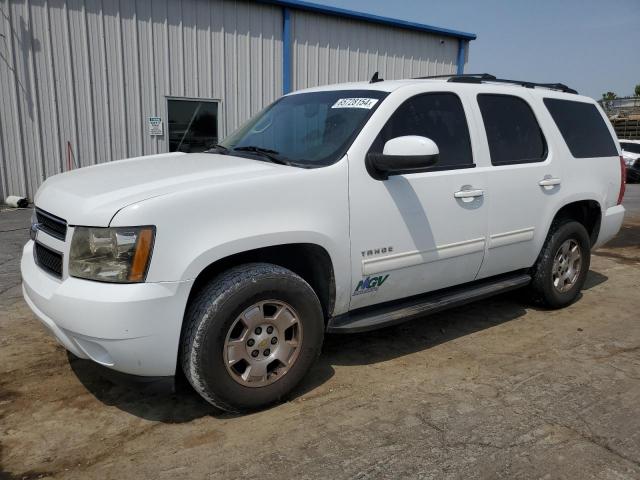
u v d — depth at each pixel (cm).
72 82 1018
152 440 279
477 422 300
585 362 383
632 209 1235
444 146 381
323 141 349
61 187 312
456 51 1552
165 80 1103
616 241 841
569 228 473
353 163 329
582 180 480
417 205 356
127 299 256
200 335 275
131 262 259
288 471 255
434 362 378
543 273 466
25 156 1009
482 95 417
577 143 485
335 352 392
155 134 1116
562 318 474
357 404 318
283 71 1244
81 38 1009
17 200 983
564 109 484
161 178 298
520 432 290
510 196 415
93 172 336
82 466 258
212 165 330
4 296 493
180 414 305
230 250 280
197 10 1109
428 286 381
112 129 1070
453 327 447
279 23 1216
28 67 979
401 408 314
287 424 296
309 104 399
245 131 422
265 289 290
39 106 1001
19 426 290
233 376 290
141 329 260
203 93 1152
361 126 343
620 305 515
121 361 266
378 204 337
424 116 373
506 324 456
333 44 1305
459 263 391
